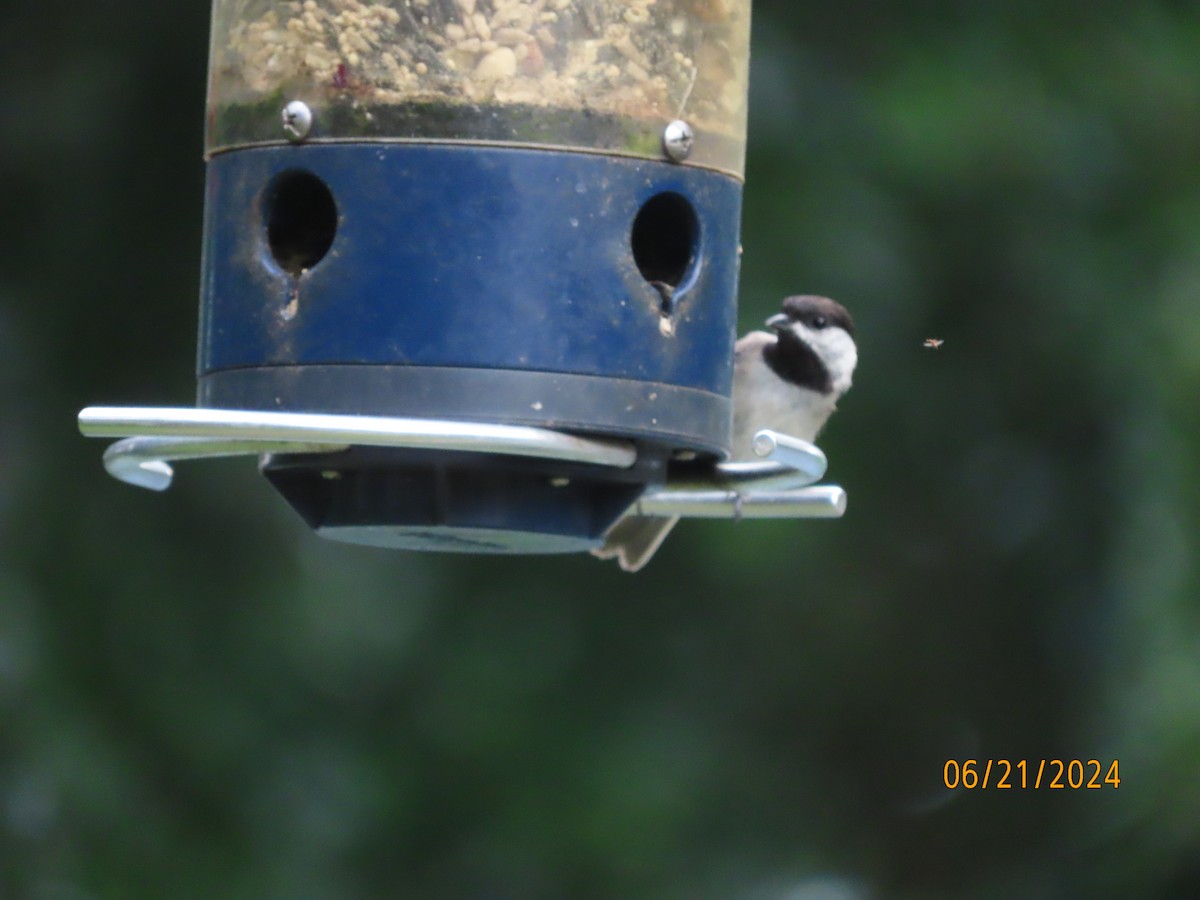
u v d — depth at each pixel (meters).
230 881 11.98
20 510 12.34
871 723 15.13
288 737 12.81
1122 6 14.49
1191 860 12.61
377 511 6.41
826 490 7.36
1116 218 14.01
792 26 13.73
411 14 6.41
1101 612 14.30
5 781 11.49
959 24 14.05
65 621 12.22
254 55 6.58
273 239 6.64
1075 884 13.70
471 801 13.76
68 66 13.00
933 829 15.16
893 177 13.43
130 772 11.96
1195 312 13.69
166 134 12.97
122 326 12.89
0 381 12.65
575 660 14.27
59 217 12.92
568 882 13.71
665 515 8.05
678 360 6.58
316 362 6.39
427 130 6.37
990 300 13.94
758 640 14.69
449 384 6.34
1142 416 13.60
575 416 6.39
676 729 14.30
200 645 12.62
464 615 14.19
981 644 15.18
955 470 14.53
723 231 6.80
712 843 14.27
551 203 6.41
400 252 6.36
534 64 6.43
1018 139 13.65
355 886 12.81
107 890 11.52
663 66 6.61
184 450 6.26
